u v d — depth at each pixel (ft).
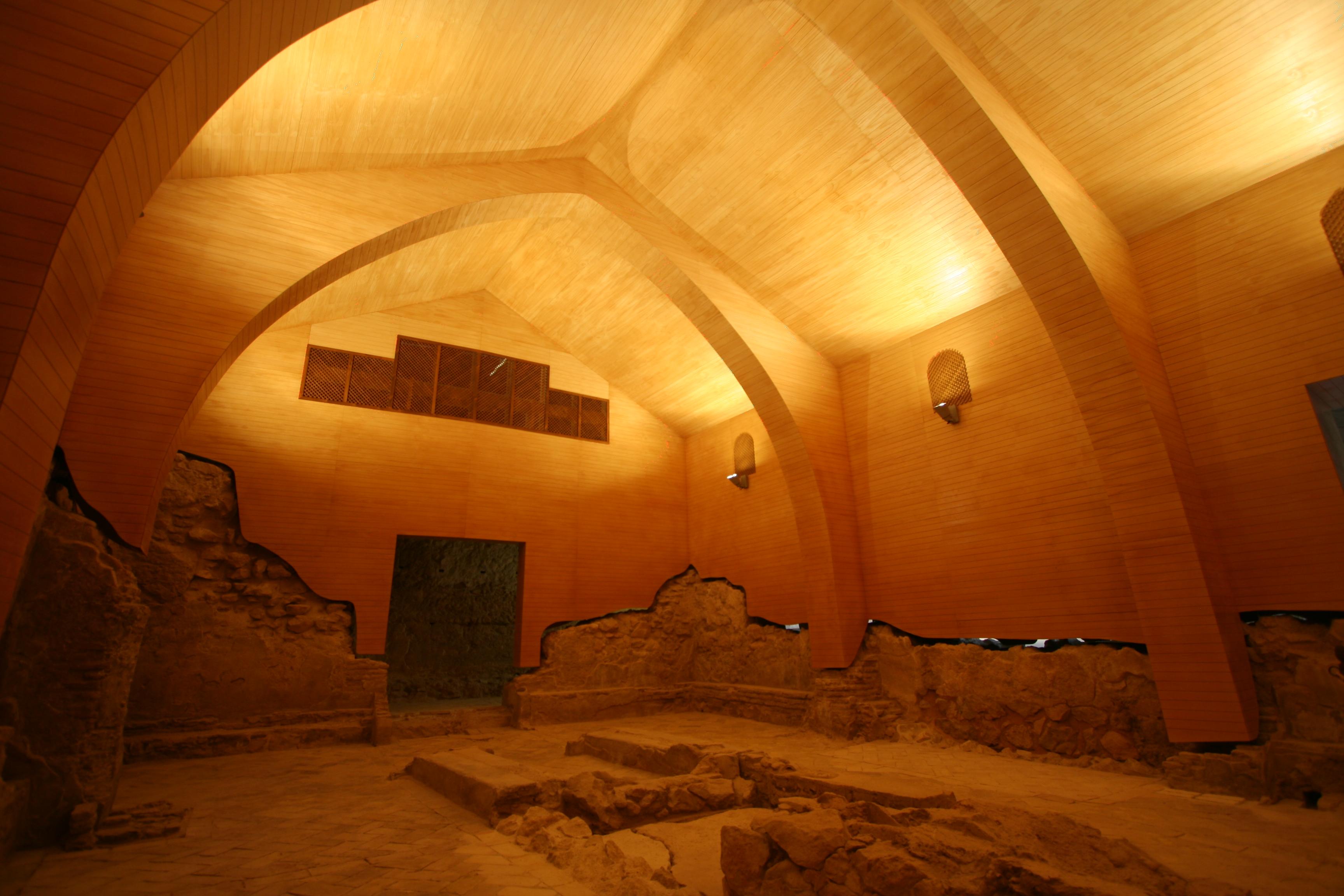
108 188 10.30
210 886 12.12
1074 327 21.33
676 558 41.57
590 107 24.04
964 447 27.91
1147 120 20.18
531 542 36.76
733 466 39.55
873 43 19.40
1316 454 18.85
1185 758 19.19
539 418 38.73
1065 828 11.80
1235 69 18.39
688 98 24.14
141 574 26.17
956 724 26.86
